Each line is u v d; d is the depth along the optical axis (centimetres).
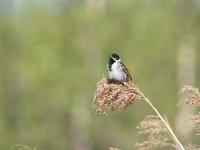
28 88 3772
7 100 3956
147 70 3619
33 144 3722
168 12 3591
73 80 3631
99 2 3681
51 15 3612
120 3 3538
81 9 3581
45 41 3591
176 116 3431
